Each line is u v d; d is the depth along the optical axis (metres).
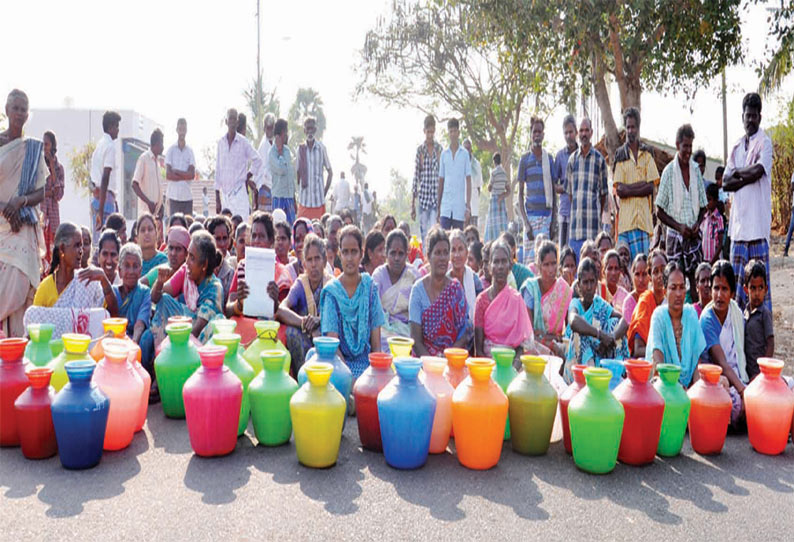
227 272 5.53
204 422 3.36
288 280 5.34
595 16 11.54
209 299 4.70
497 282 4.95
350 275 4.49
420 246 9.85
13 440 3.53
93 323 4.47
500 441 3.44
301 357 4.73
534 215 8.98
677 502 3.06
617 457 3.61
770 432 3.78
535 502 3.02
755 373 4.61
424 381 3.70
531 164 8.96
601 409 3.34
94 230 9.54
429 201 9.77
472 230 7.73
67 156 32.19
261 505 2.88
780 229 21.55
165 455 3.47
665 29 12.08
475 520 2.80
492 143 23.33
